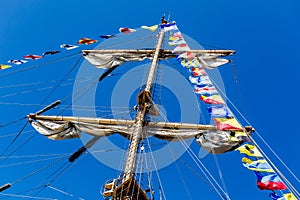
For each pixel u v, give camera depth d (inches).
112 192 390.0
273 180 301.4
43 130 507.5
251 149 351.3
